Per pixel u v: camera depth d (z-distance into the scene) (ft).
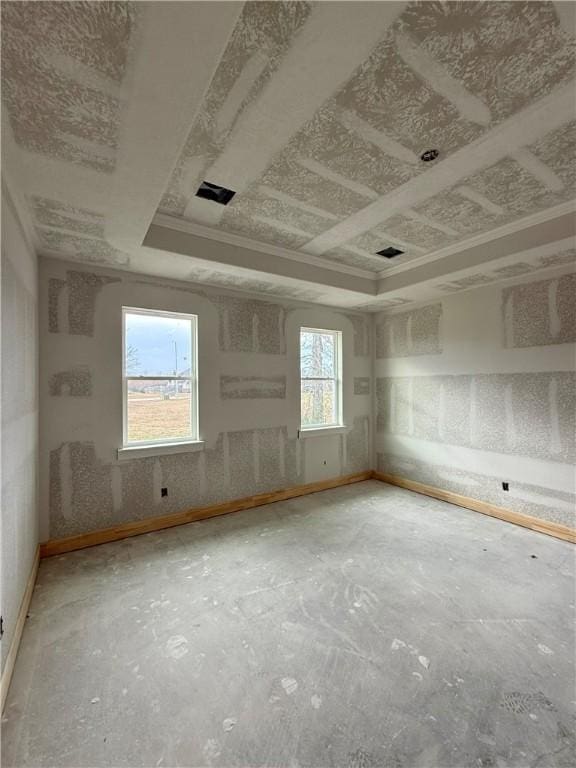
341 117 5.37
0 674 5.01
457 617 6.94
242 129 5.59
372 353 16.94
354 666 5.74
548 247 8.95
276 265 11.07
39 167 5.58
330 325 15.66
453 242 10.48
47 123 4.66
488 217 8.84
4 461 5.45
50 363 9.62
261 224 9.23
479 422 12.76
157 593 7.73
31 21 3.39
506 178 7.11
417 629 6.60
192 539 10.44
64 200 6.58
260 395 13.52
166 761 4.34
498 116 5.39
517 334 11.66
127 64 3.82
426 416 14.62
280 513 12.56
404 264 12.39
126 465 10.75
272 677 5.54
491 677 5.52
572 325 10.41
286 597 7.59
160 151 5.22
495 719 4.84
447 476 13.82
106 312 10.44
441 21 3.92
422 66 4.49
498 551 9.66
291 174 6.91
